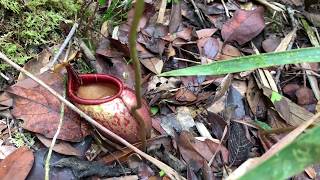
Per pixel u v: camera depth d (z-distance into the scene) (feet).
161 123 0.70
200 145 0.67
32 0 0.75
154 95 0.73
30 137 0.66
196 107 0.74
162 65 0.76
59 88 0.68
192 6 0.86
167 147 0.68
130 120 0.62
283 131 0.67
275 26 0.86
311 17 0.88
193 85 0.75
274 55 0.55
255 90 0.76
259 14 0.82
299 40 0.86
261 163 0.38
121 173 0.63
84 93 0.67
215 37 0.83
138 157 0.65
